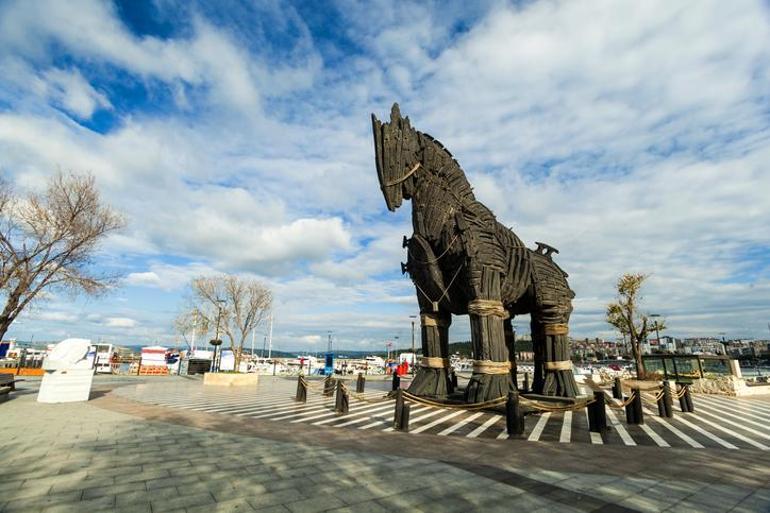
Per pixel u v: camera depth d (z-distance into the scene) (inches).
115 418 366.6
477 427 349.7
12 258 501.4
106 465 210.2
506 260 470.0
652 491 183.5
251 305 1154.7
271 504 160.2
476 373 421.1
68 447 248.8
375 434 313.7
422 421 378.0
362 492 176.2
